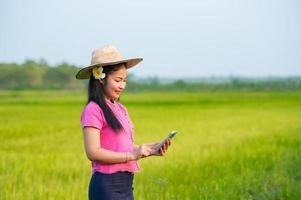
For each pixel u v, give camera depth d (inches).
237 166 477.4
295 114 1429.6
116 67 185.6
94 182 185.8
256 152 575.5
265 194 333.7
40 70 4756.4
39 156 567.8
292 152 553.3
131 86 5157.5
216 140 727.1
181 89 5073.8
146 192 347.6
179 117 1328.7
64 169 467.5
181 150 595.8
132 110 1701.5
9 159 545.0
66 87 4488.2
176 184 379.6
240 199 325.1
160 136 821.9
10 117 1338.6
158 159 506.9
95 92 186.5
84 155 576.1
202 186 363.3
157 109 1766.7
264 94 3435.0
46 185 390.9
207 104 2108.8
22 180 412.5
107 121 184.2
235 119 1225.4
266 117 1298.0
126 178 186.5
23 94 3366.1
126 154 180.2
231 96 3061.0
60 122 1167.0
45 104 2065.7
